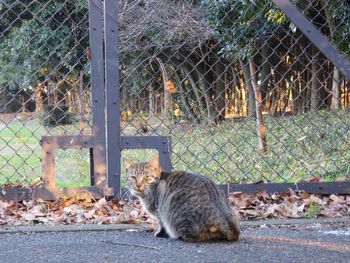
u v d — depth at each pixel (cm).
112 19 530
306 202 545
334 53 559
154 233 467
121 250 411
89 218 510
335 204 553
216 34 938
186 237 434
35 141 850
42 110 705
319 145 800
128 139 539
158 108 1033
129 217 512
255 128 948
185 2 926
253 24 812
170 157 542
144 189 467
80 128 654
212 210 431
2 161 835
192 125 985
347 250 411
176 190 449
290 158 791
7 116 726
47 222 502
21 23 762
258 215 525
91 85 534
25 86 706
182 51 984
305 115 1024
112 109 535
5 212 517
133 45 884
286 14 559
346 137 852
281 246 421
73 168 868
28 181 598
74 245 427
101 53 533
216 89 1205
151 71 1056
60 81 675
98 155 538
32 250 412
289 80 1190
